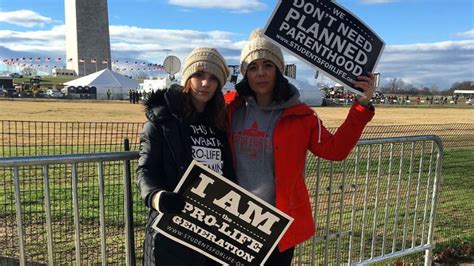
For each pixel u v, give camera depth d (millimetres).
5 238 4379
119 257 4312
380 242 5043
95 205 4828
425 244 4453
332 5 2492
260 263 2408
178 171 2188
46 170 2539
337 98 66125
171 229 2252
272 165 2432
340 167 6348
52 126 16297
